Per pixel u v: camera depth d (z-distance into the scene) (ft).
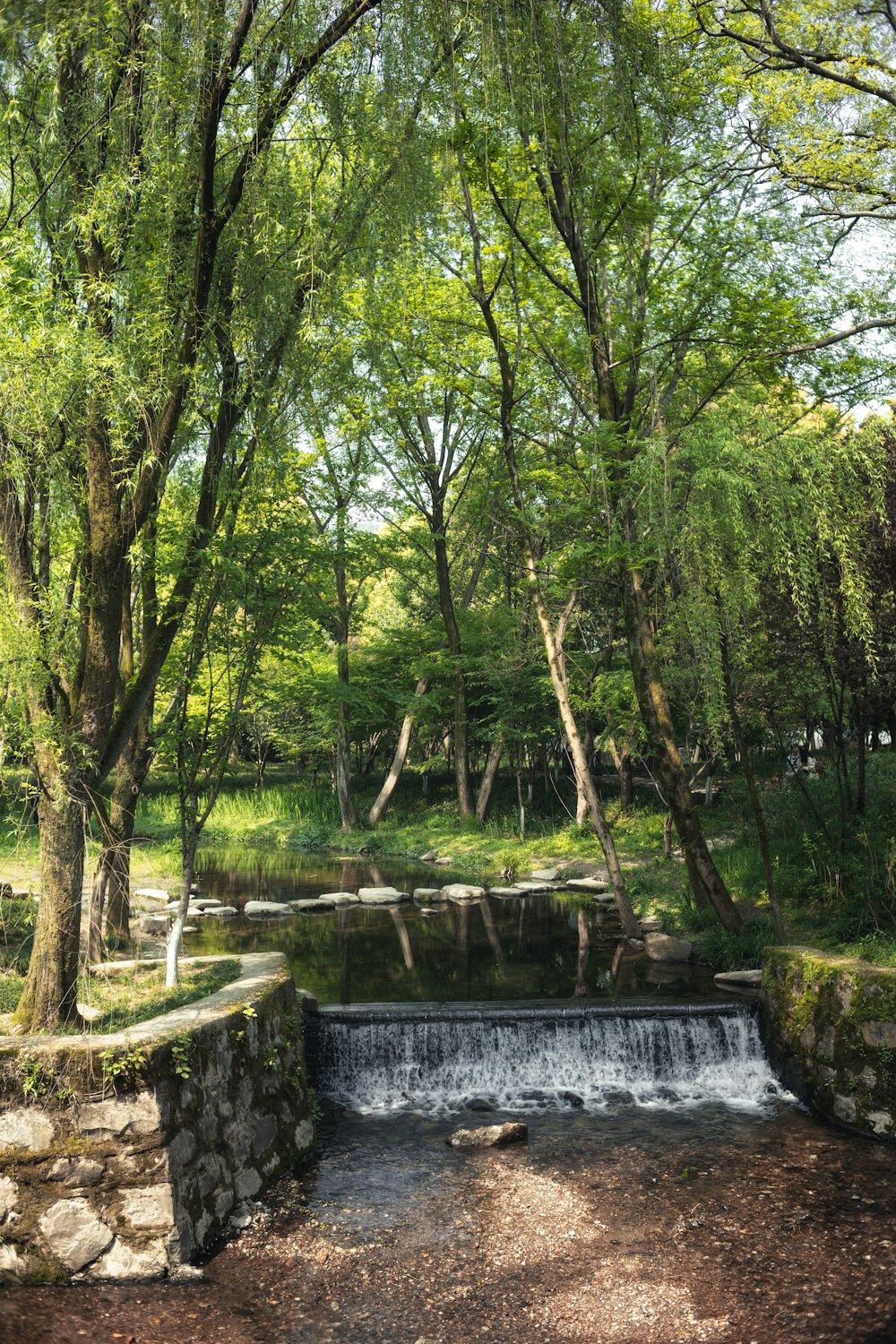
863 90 39.09
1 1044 19.54
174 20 23.73
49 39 21.90
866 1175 23.18
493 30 26.81
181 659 29.14
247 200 26.02
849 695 42.42
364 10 25.07
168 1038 19.94
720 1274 18.95
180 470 29.40
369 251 28.60
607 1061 30.96
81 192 25.04
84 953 31.01
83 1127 19.06
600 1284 18.75
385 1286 18.75
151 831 82.69
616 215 43.16
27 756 23.48
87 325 23.94
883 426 35.37
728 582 33.65
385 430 81.20
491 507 55.26
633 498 37.45
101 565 23.53
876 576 34.53
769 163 43.70
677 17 41.32
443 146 30.45
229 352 26.81
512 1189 22.63
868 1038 26.30
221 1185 20.90
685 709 52.60
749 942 40.29
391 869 73.00
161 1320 17.49
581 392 50.78
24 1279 18.53
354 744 128.67
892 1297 17.76
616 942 46.29
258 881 66.54
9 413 21.76
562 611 75.41
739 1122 27.04
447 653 90.33
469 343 58.49
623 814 80.23
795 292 46.16
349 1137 26.08
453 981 38.19
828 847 42.88
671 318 45.37
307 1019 30.48
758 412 36.24
